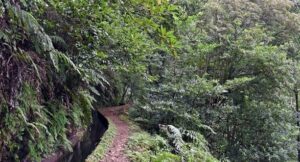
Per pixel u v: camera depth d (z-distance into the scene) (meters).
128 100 15.34
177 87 10.34
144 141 7.71
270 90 11.14
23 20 3.19
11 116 3.59
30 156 4.38
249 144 11.14
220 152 10.60
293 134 11.47
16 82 3.53
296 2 17.31
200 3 13.80
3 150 3.86
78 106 5.15
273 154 10.82
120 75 12.02
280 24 14.48
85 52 4.68
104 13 4.25
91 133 9.02
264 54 10.70
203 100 10.72
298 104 12.54
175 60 11.29
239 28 11.81
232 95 11.20
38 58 3.88
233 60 11.48
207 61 11.77
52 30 4.38
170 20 6.94
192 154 6.66
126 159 6.48
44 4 3.89
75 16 4.23
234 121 11.12
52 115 4.46
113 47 5.01
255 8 13.51
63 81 4.58
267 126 11.09
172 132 7.60
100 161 6.16
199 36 11.66
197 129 9.80
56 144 5.11
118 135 8.66
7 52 3.42
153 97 10.73
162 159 6.07
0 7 3.03
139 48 5.15
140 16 4.05
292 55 14.74
